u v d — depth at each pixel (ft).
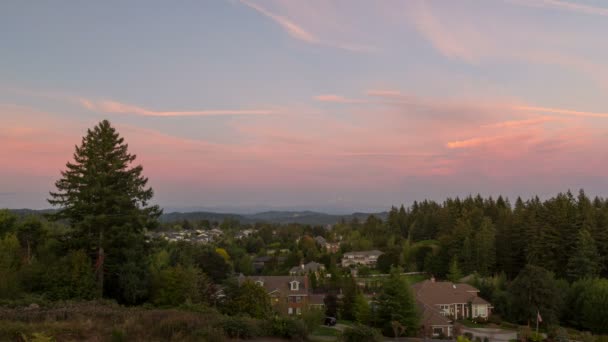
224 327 58.18
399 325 135.85
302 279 213.46
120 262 102.42
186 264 151.94
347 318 180.45
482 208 406.82
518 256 265.13
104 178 101.09
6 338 48.01
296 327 62.28
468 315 189.78
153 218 109.19
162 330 54.85
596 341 140.56
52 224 177.47
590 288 172.14
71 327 52.75
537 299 172.14
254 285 110.42
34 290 91.35
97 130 104.88
